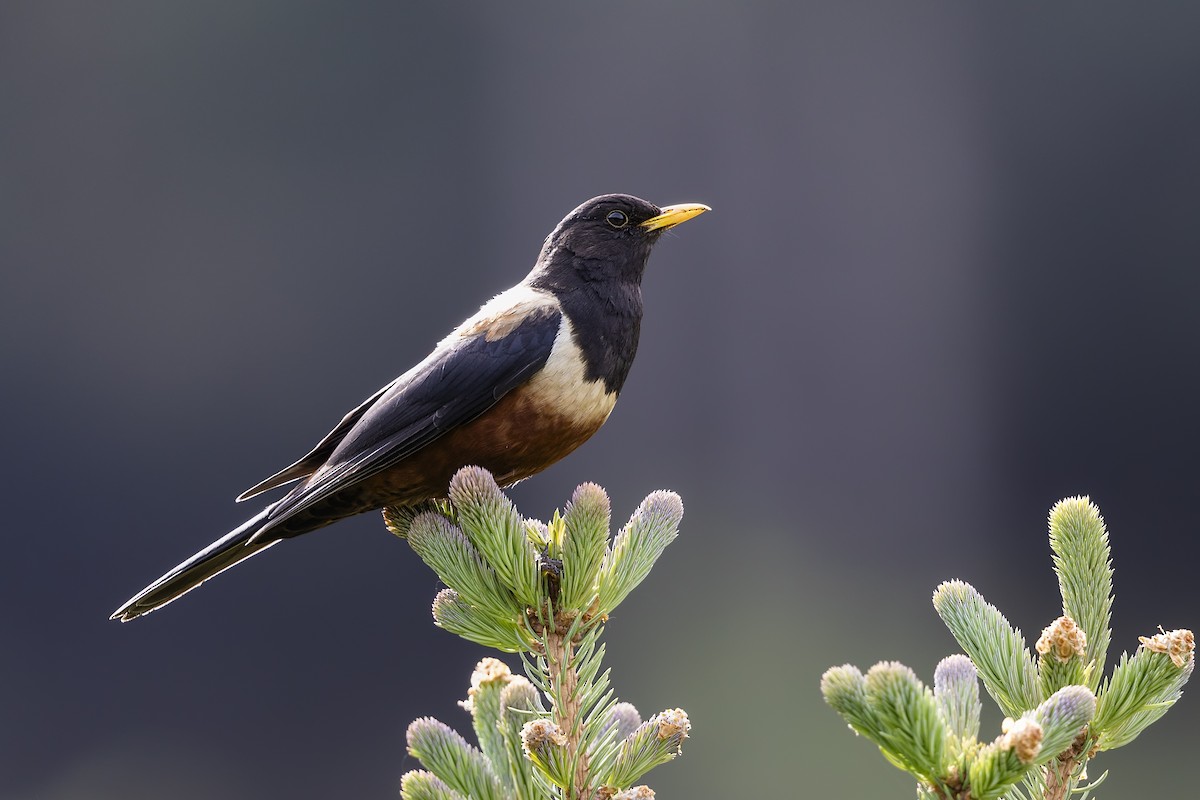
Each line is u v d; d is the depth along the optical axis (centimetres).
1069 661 328
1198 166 2288
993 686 337
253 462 2345
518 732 379
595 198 635
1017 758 285
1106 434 2294
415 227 2461
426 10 2494
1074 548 354
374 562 2203
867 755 1467
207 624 2192
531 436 579
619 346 610
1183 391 2245
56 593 2248
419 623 2183
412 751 371
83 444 2309
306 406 2381
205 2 2406
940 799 298
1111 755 1516
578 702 392
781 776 1513
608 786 371
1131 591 2159
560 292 609
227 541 563
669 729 371
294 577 2194
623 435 2327
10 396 2319
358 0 2453
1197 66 2266
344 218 2470
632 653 1870
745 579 2050
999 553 2284
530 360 571
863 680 298
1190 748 1487
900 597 2062
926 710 290
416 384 569
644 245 630
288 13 2439
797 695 1659
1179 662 317
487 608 407
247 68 2438
